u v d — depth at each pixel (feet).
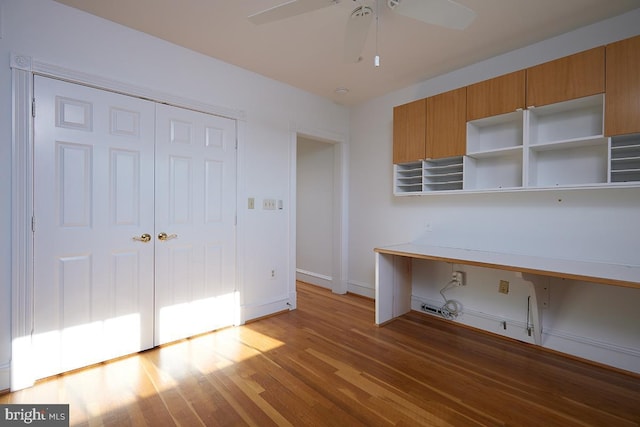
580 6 6.55
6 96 6.00
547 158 7.86
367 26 5.88
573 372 6.87
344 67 9.52
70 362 6.77
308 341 8.48
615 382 6.48
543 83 7.06
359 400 5.86
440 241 10.11
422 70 9.68
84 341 6.95
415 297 10.90
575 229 7.44
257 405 5.70
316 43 8.13
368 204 12.52
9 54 6.01
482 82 8.08
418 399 5.89
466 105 8.40
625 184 6.12
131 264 7.59
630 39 5.98
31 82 6.23
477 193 9.11
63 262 6.65
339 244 13.23
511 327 8.62
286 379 6.56
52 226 6.50
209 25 7.32
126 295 7.52
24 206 6.16
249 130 9.85
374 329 9.35
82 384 6.32
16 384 6.09
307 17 6.97
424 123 9.33
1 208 5.98
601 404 5.75
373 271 12.34
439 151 8.98
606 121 6.24
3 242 6.01
